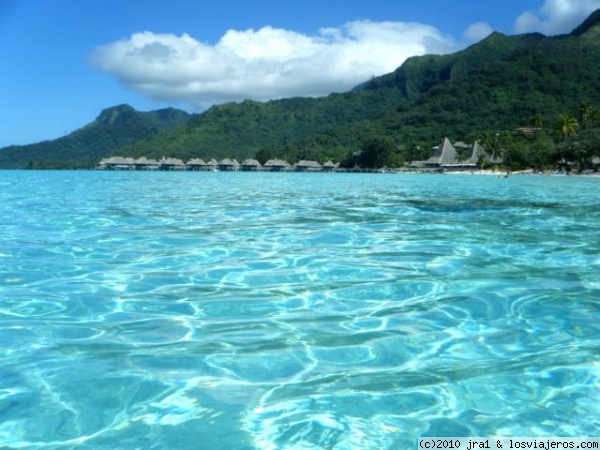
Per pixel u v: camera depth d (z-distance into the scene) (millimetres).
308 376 3754
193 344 4344
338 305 5457
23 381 3656
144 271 6961
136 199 19766
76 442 2938
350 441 2963
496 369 3885
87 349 4238
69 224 11656
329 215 13852
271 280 6477
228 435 3012
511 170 79938
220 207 16297
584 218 13211
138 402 3371
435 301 5598
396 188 30141
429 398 3432
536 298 5691
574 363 3988
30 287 6137
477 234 10281
